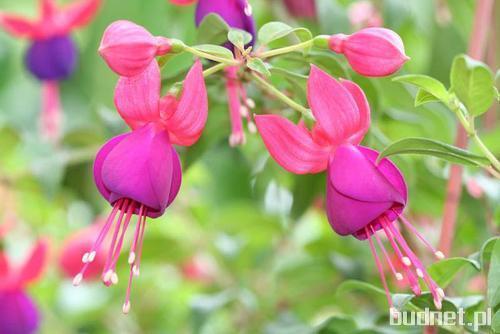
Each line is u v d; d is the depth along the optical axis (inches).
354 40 17.9
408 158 23.8
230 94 19.9
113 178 17.2
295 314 29.0
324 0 24.5
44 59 27.5
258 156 26.2
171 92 17.8
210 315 26.8
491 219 23.1
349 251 27.8
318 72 17.8
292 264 27.8
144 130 17.6
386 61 17.8
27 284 25.9
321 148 18.0
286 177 26.1
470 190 23.4
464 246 25.0
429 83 18.1
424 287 19.0
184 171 22.8
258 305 29.2
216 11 19.5
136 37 17.3
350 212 17.5
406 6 25.5
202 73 17.8
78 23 27.4
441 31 26.3
